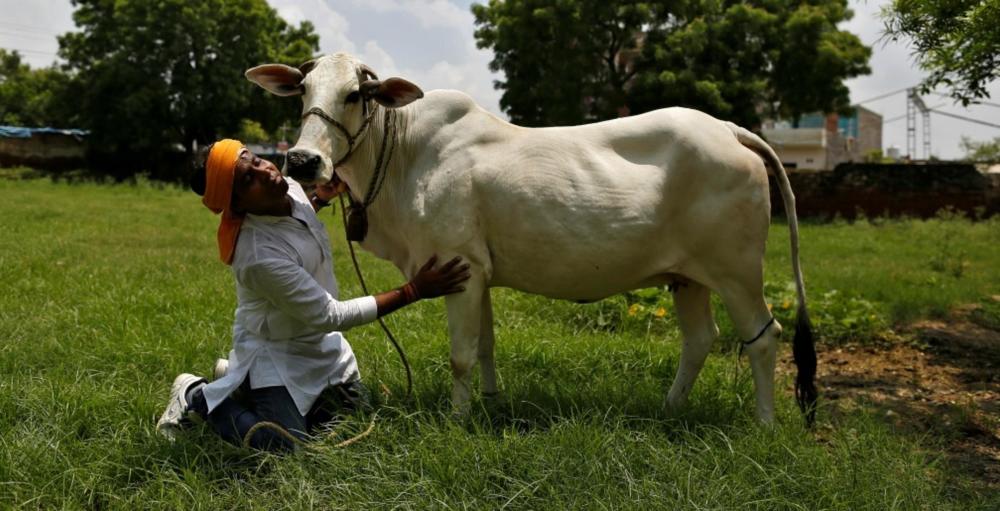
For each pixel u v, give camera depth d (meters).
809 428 3.88
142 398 3.74
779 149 38.69
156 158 29.77
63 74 28.61
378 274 7.84
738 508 2.86
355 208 3.80
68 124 31.64
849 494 3.00
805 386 3.89
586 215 3.54
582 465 3.09
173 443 3.26
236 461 3.23
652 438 3.37
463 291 3.57
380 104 3.56
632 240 3.59
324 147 3.36
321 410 3.54
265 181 3.14
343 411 3.53
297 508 2.85
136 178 26.44
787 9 22.27
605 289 3.75
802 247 12.71
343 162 3.63
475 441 3.25
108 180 26.50
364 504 2.89
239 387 3.42
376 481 3.01
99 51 27.80
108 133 27.56
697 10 21.61
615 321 6.22
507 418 3.74
